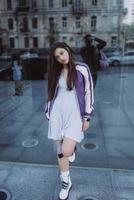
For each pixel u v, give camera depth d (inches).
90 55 188.5
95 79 199.5
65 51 84.2
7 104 201.8
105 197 95.8
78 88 86.2
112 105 189.9
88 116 90.2
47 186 102.3
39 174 110.3
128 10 187.6
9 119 176.7
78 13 203.8
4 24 223.0
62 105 87.7
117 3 187.9
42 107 192.9
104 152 130.4
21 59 241.9
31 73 242.5
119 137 147.9
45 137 149.1
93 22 199.0
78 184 103.0
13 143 141.9
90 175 109.3
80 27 203.8
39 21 227.9
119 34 196.9
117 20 192.9
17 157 126.6
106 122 164.2
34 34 233.6
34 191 99.7
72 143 88.2
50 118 91.7
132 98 204.4
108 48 199.9
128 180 106.0
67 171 94.9
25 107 194.4
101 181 105.2
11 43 236.8
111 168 115.5
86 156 125.7
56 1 214.4
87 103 89.3
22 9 219.6
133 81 213.2
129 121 168.7
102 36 198.1
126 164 119.5
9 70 243.9
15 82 239.8
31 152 131.6
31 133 154.8
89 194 97.3
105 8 192.4
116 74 210.2
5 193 98.1
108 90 206.2
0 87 235.0
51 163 120.0
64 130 88.8
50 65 87.4
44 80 236.2
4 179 106.8
